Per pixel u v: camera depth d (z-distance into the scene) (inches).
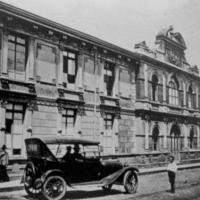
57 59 802.2
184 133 1349.7
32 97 727.1
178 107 1302.9
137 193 570.9
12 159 674.2
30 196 520.4
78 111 847.1
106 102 949.2
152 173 922.7
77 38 848.9
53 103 780.0
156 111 1134.4
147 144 1089.4
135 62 1074.1
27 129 714.8
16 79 708.7
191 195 552.7
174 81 1318.9
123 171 556.1
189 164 1219.2
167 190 600.7
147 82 1111.0
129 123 1038.4
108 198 517.3
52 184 480.4
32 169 499.2
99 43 916.6
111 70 999.0
